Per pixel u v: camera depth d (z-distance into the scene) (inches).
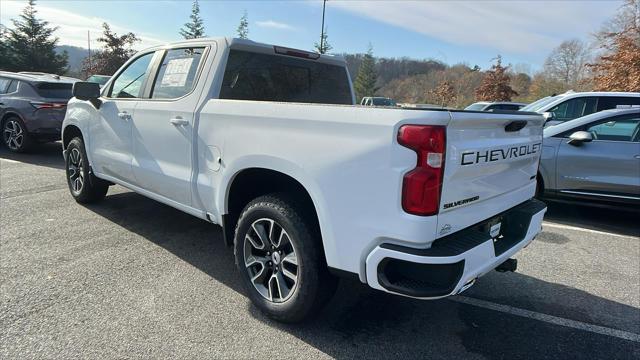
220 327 116.4
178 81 150.3
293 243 110.3
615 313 134.7
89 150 197.8
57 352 102.7
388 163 91.4
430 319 126.7
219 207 130.1
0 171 289.7
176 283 139.8
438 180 89.6
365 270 98.3
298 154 106.7
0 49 1540.4
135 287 135.8
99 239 173.9
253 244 121.3
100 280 139.3
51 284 134.8
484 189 106.4
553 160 233.9
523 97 1814.7
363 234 96.7
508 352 112.6
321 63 173.9
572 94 301.9
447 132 90.4
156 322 117.2
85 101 197.8
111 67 1508.4
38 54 1581.0
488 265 102.7
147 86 164.2
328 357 106.7
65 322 114.9
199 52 147.5
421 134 88.0
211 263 156.0
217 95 138.7
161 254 162.1
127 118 167.0
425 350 111.7
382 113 92.6
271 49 151.7
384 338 116.0
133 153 166.6
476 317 129.1
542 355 111.9
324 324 121.0
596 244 198.2
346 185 98.1
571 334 122.0
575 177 230.2
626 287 153.4
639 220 240.8
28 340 106.6
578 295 145.9
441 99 1707.7
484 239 101.2
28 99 340.8
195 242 175.2
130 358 102.0
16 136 349.1
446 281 93.0
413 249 91.0
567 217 243.3
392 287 93.8
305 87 169.6
